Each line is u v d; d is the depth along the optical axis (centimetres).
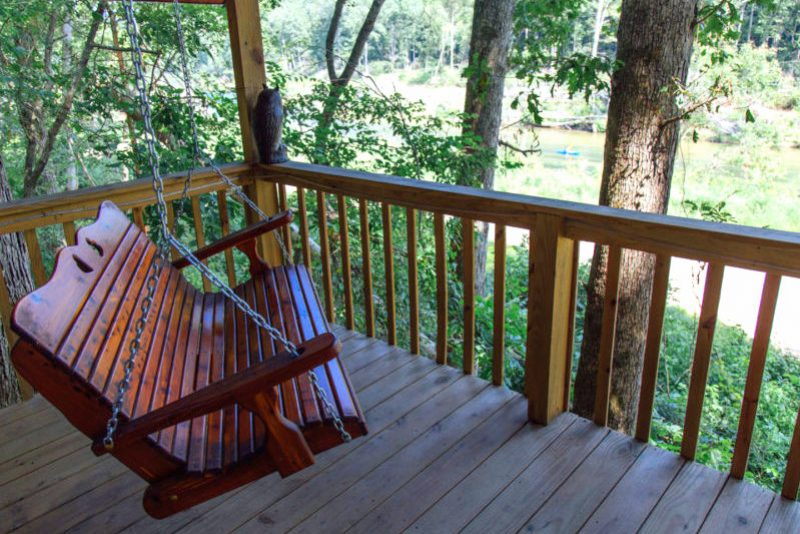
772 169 900
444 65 1359
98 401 123
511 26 798
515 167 838
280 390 158
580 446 224
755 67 705
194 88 692
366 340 318
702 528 182
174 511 137
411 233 276
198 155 259
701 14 481
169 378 155
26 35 784
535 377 234
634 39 481
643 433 222
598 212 203
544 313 223
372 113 676
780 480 569
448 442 229
